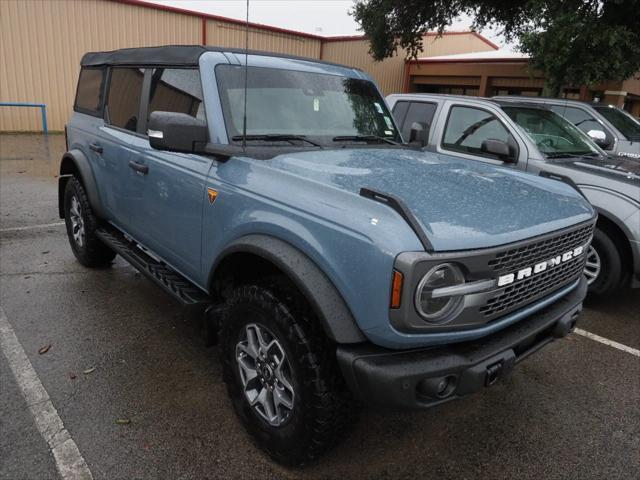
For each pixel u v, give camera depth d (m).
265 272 2.71
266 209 2.43
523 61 18.28
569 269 2.72
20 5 14.52
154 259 3.85
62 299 4.34
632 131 7.26
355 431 2.84
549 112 5.93
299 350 2.23
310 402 2.23
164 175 3.24
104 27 15.83
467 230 2.08
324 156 2.88
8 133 15.15
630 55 9.71
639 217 4.34
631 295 5.23
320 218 2.18
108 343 3.65
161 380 3.22
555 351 3.94
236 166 2.71
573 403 3.22
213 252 2.82
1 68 14.65
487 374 2.13
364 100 3.72
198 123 2.76
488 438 2.84
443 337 2.05
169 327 3.92
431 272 1.93
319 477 2.48
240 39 18.31
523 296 2.37
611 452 2.77
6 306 4.16
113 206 4.16
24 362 3.35
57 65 15.45
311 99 3.36
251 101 3.08
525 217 2.37
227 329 2.67
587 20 9.66
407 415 3.01
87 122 4.67
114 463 2.49
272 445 2.49
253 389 2.63
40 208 7.38
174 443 2.65
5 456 2.50
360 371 2.01
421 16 16.08
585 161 5.12
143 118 3.69
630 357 3.88
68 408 2.89
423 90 22.89
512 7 14.57
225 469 2.50
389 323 1.96
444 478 2.52
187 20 17.16
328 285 2.12
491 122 5.43
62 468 2.44
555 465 2.65
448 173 2.82
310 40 20.00
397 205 2.02
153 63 3.66
